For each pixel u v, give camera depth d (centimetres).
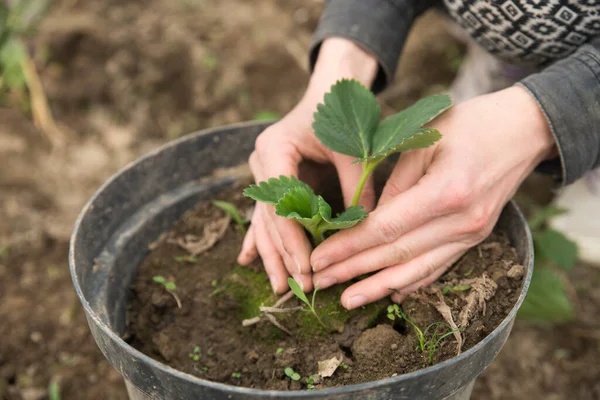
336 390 81
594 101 107
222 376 107
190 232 130
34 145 222
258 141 120
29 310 172
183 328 115
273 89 241
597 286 187
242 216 129
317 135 108
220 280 119
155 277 119
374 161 106
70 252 105
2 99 236
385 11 137
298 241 106
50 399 156
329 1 142
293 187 102
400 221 100
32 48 241
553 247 165
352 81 112
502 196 108
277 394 81
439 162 103
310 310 107
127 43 237
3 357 162
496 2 121
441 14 157
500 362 168
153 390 91
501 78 183
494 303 104
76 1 254
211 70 237
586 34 119
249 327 111
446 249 106
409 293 107
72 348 164
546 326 176
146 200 129
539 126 109
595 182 187
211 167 137
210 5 261
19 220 197
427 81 247
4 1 249
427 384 85
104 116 233
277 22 259
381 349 101
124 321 119
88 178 213
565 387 163
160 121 232
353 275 105
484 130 106
